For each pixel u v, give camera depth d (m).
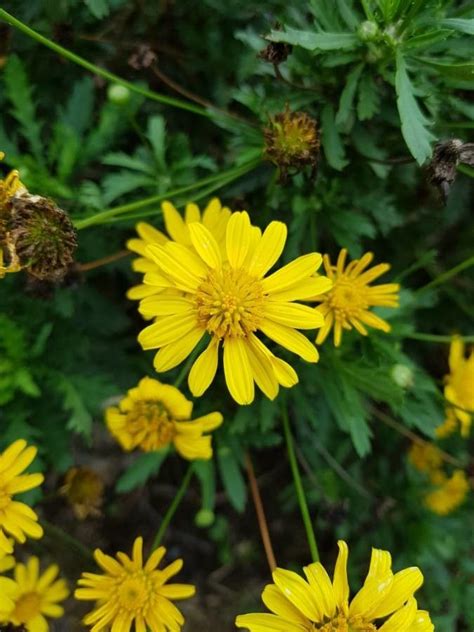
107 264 0.37
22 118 0.34
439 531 0.41
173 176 0.35
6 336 0.33
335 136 0.33
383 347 0.34
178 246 0.29
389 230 0.39
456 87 0.33
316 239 0.37
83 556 0.41
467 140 0.37
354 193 0.36
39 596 0.35
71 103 0.35
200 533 0.45
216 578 0.44
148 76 0.38
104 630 0.33
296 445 0.42
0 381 0.33
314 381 0.36
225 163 0.38
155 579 0.32
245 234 0.29
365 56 0.32
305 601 0.28
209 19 0.37
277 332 0.29
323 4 0.32
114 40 0.37
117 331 0.37
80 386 0.34
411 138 0.30
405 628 0.28
